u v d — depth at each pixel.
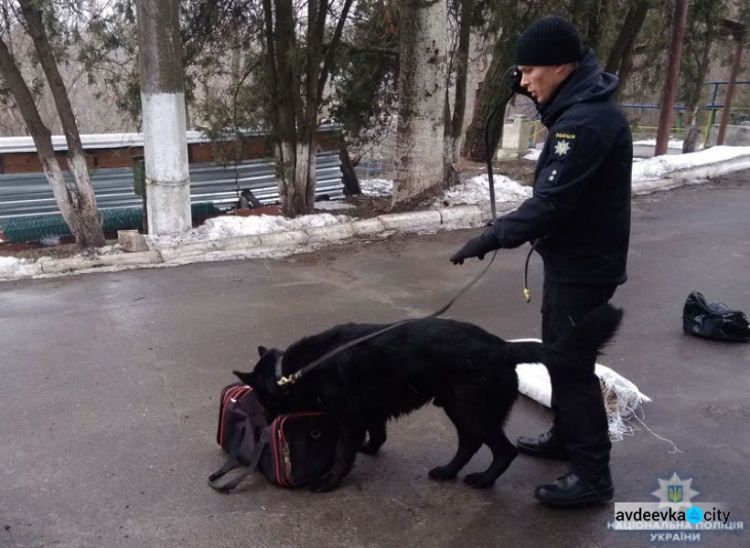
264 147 10.12
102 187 10.63
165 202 7.90
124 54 9.38
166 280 6.74
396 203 9.62
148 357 4.86
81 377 4.54
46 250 7.78
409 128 9.24
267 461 3.29
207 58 9.62
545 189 2.72
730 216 9.01
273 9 8.98
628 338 5.12
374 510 3.12
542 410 4.07
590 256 2.90
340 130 10.94
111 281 6.73
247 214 9.37
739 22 13.61
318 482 3.29
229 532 2.96
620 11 10.45
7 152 9.85
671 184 11.17
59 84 7.24
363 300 6.07
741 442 3.65
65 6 8.22
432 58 8.89
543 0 9.46
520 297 6.10
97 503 3.17
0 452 3.62
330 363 3.12
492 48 9.92
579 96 2.74
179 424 3.91
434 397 3.18
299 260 7.46
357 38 10.25
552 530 2.96
